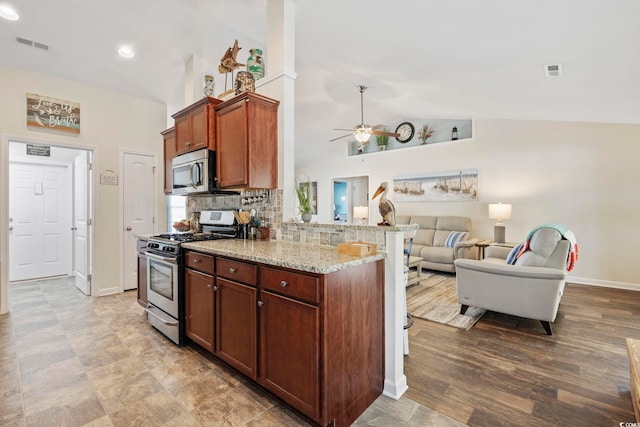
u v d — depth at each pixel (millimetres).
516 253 3207
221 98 3115
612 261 4266
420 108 5168
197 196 3574
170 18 2775
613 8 1530
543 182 4801
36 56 3143
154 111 4281
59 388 1888
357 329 1660
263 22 2855
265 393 1846
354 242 1953
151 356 2301
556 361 2209
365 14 2205
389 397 1830
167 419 1620
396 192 6586
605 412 1660
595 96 2891
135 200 4121
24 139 3291
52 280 4637
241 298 1883
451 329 2801
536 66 2447
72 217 4922
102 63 3371
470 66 2775
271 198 2602
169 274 2543
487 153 5375
